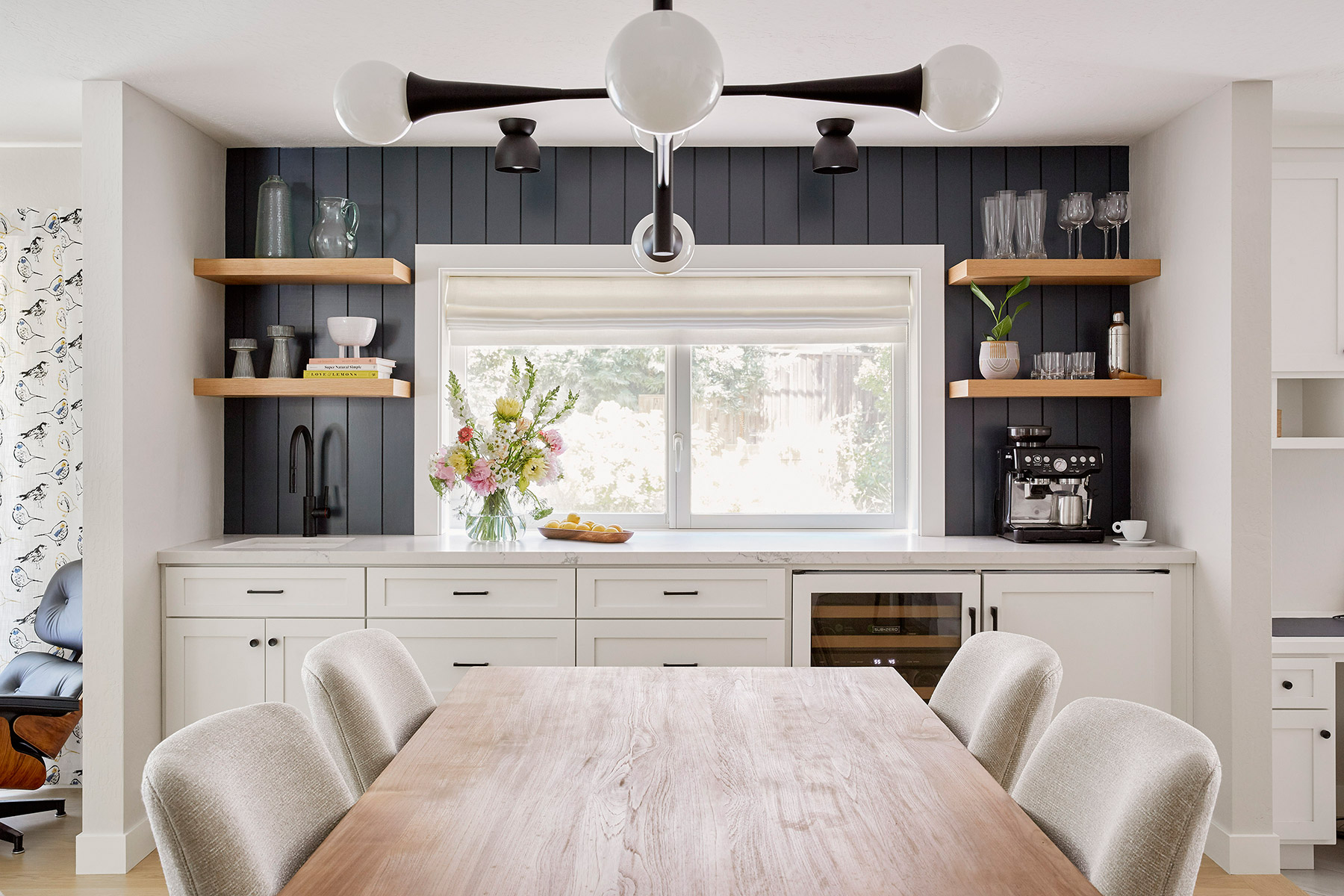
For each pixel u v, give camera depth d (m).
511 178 3.51
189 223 3.26
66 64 2.72
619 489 3.70
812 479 3.69
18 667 3.25
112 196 2.85
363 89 1.36
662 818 1.33
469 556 3.04
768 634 3.06
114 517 2.86
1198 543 3.07
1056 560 3.07
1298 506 3.49
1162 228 3.29
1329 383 3.32
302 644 3.05
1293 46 2.61
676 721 1.80
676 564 3.05
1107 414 3.54
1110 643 3.08
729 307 3.56
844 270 3.53
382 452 3.54
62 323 3.47
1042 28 2.49
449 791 1.43
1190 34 2.53
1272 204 3.15
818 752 1.62
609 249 3.51
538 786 1.45
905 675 3.06
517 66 2.74
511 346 3.65
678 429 3.68
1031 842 1.24
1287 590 3.50
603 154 3.51
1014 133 3.36
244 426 3.54
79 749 3.48
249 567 3.05
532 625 3.05
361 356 3.53
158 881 2.79
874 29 2.49
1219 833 2.96
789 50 2.62
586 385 3.69
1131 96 3.00
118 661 2.86
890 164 3.51
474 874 1.15
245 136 3.39
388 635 2.08
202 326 3.37
